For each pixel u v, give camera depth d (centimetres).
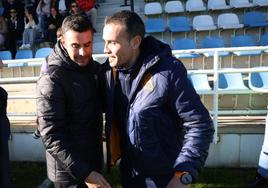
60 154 172
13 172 419
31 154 446
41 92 175
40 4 1002
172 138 171
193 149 154
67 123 186
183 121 164
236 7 989
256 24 911
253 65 635
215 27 912
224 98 437
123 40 159
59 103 176
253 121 425
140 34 162
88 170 172
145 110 163
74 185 197
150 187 177
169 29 950
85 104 185
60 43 183
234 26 906
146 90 163
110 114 178
